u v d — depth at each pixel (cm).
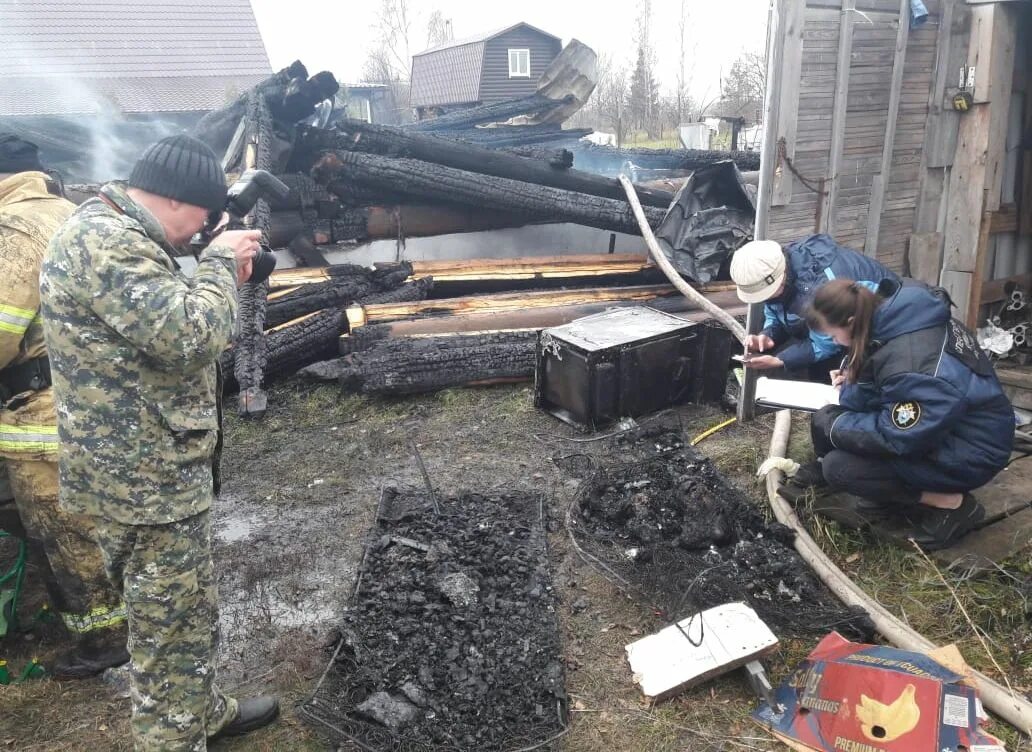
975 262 498
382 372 476
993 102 464
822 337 340
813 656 230
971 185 484
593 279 659
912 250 481
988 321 543
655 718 223
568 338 431
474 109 1221
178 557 185
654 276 671
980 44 454
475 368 489
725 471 371
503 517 329
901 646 236
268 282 566
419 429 446
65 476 179
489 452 411
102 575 239
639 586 274
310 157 683
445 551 299
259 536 332
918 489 279
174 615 186
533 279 645
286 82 656
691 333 453
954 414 247
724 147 1811
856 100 428
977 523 292
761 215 408
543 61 2388
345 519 345
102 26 1888
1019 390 462
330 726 216
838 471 289
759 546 296
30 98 1659
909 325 255
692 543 294
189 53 1950
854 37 415
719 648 234
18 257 215
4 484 241
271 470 399
